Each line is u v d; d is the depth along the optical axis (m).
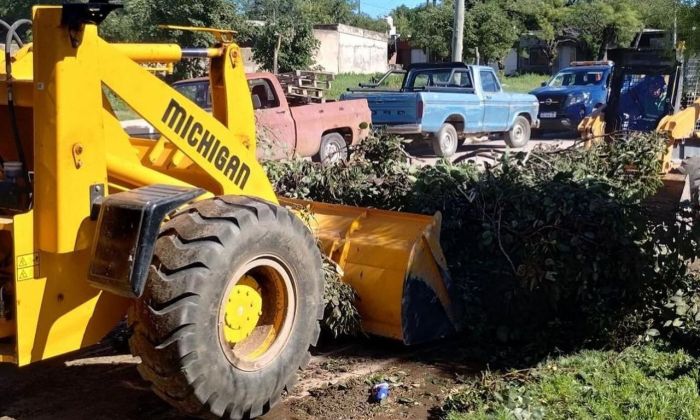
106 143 4.52
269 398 4.61
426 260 6.04
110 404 4.99
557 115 22.42
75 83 3.92
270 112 13.09
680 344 5.88
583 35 44.94
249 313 4.60
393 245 5.98
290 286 4.71
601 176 7.83
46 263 4.02
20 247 3.91
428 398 5.14
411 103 16.50
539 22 44.94
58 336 4.13
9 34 4.30
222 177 4.97
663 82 14.06
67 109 3.89
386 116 16.94
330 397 5.14
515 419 4.50
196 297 4.08
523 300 6.22
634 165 9.45
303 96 16.25
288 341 4.71
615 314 6.01
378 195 7.59
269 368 4.56
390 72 19.52
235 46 5.14
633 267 6.01
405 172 7.80
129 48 4.53
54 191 3.91
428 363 5.80
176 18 22.62
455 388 5.30
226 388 4.30
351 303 5.91
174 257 4.09
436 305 6.11
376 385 5.22
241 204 4.45
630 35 43.28
